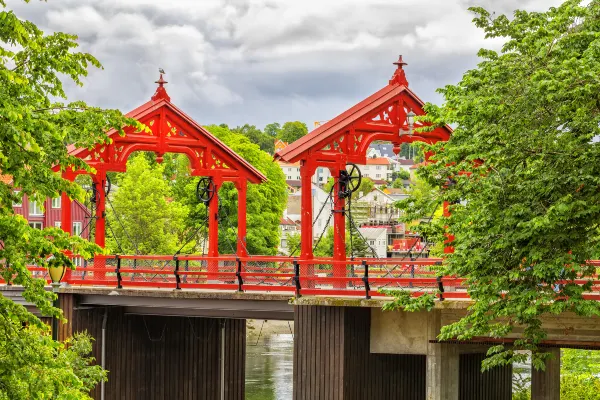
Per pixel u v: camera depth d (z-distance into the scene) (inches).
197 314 1723.7
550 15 1199.6
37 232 865.5
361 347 1526.8
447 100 1190.3
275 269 1608.0
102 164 1806.1
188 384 1923.0
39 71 937.5
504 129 1087.6
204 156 1929.1
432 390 1499.8
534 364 1115.3
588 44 1098.7
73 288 1722.4
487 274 1127.0
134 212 3223.4
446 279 1443.2
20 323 912.3
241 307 1630.2
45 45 940.0
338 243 1626.5
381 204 6166.3
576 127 1074.7
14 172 882.1
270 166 3481.8
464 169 1173.1
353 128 1625.2
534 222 1032.2
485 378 1867.6
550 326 1417.3
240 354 2043.6
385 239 5329.7
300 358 1519.4
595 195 1055.6
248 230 3292.3
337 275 1587.1
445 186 1206.3
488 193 1102.4
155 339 1863.9
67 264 890.1
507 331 1146.0
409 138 1663.4
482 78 1143.0
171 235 3262.8
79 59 958.4
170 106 1872.5
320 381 1504.7
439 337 1164.5
